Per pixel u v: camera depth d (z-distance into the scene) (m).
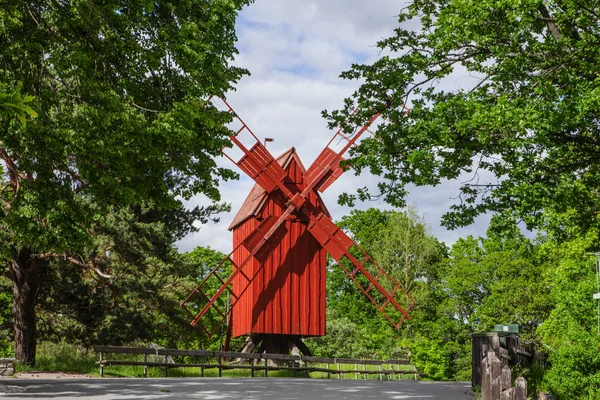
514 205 17.73
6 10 15.35
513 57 16.78
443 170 17.64
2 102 5.62
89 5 16.41
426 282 68.38
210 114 20.41
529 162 16.66
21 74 15.88
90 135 16.39
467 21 16.66
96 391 16.08
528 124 15.18
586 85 15.25
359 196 19.38
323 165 35.38
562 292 26.47
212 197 21.59
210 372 29.17
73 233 16.19
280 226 34.69
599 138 17.72
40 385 17.36
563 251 36.28
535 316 58.53
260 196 34.97
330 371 31.53
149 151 18.02
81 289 30.69
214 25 20.81
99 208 19.38
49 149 15.68
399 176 19.08
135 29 18.94
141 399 14.34
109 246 29.08
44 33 16.44
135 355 32.88
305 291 34.69
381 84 18.77
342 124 19.50
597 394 15.97
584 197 17.69
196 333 34.72
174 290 33.66
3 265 29.17
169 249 35.34
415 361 60.47
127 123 16.86
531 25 17.16
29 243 16.80
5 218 16.16
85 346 32.06
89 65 17.17
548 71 16.52
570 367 16.31
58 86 17.47
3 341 35.06
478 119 15.88
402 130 18.31
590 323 24.92
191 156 21.28
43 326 32.12
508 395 7.46
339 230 35.47
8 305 33.41
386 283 67.44
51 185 16.00
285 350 35.16
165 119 18.02
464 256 66.25
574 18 16.11
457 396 16.67
